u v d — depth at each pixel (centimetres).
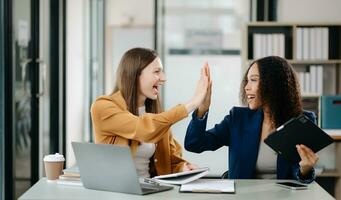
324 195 258
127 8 782
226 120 316
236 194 259
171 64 738
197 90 290
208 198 251
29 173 486
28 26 482
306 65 574
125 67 305
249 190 267
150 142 288
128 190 259
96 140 301
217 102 728
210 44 736
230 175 308
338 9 582
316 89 561
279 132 269
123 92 305
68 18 633
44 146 557
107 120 293
